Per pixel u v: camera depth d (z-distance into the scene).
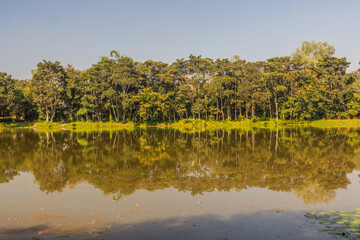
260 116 81.94
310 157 19.58
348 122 72.88
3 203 9.79
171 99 77.69
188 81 77.12
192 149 24.25
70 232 7.22
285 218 8.05
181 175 14.30
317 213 8.40
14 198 10.40
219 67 78.75
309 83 75.62
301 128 54.25
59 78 74.50
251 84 73.12
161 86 81.06
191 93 77.50
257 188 11.60
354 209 8.94
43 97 69.88
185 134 41.56
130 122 72.88
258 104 74.88
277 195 10.55
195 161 18.36
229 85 77.62
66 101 77.06
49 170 15.73
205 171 15.26
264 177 13.73
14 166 17.00
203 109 75.50
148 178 13.63
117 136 38.66
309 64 83.50
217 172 14.98
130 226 7.55
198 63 80.81
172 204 9.45
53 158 19.86
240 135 38.34
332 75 80.94
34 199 10.24
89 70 74.69
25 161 18.72
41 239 6.84
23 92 76.25
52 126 67.38
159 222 7.82
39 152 22.92
